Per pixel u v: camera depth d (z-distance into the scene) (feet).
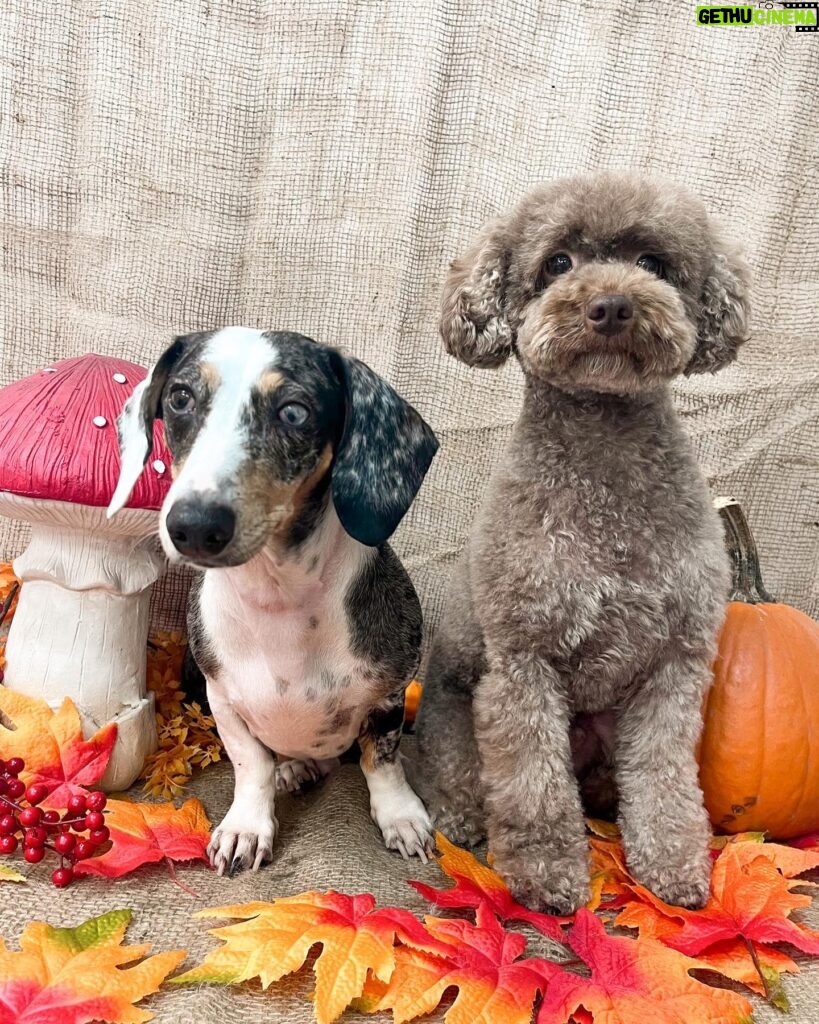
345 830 1.63
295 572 1.46
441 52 2.22
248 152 2.26
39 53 2.16
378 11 2.21
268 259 2.29
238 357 1.35
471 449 2.35
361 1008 1.15
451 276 1.74
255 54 2.23
